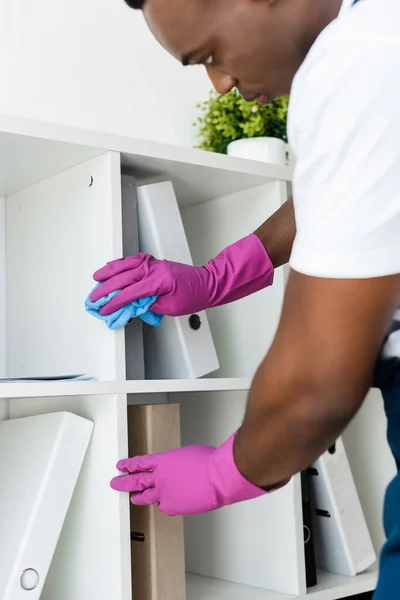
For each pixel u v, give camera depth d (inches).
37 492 42.7
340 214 25.0
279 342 26.6
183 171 50.1
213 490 35.0
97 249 45.9
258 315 53.9
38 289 51.7
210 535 56.4
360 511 57.7
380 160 24.7
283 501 51.1
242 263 45.4
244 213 55.5
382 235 24.7
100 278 43.2
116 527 42.4
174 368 49.6
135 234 48.2
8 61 57.4
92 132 43.8
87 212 46.8
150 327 51.1
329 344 25.1
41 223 51.7
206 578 55.5
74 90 60.7
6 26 57.5
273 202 53.5
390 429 30.8
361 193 24.8
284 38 29.1
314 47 26.5
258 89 32.1
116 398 42.9
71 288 48.2
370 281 24.7
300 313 25.7
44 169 48.9
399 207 24.6
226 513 55.2
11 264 55.2
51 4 59.9
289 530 50.6
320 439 27.5
